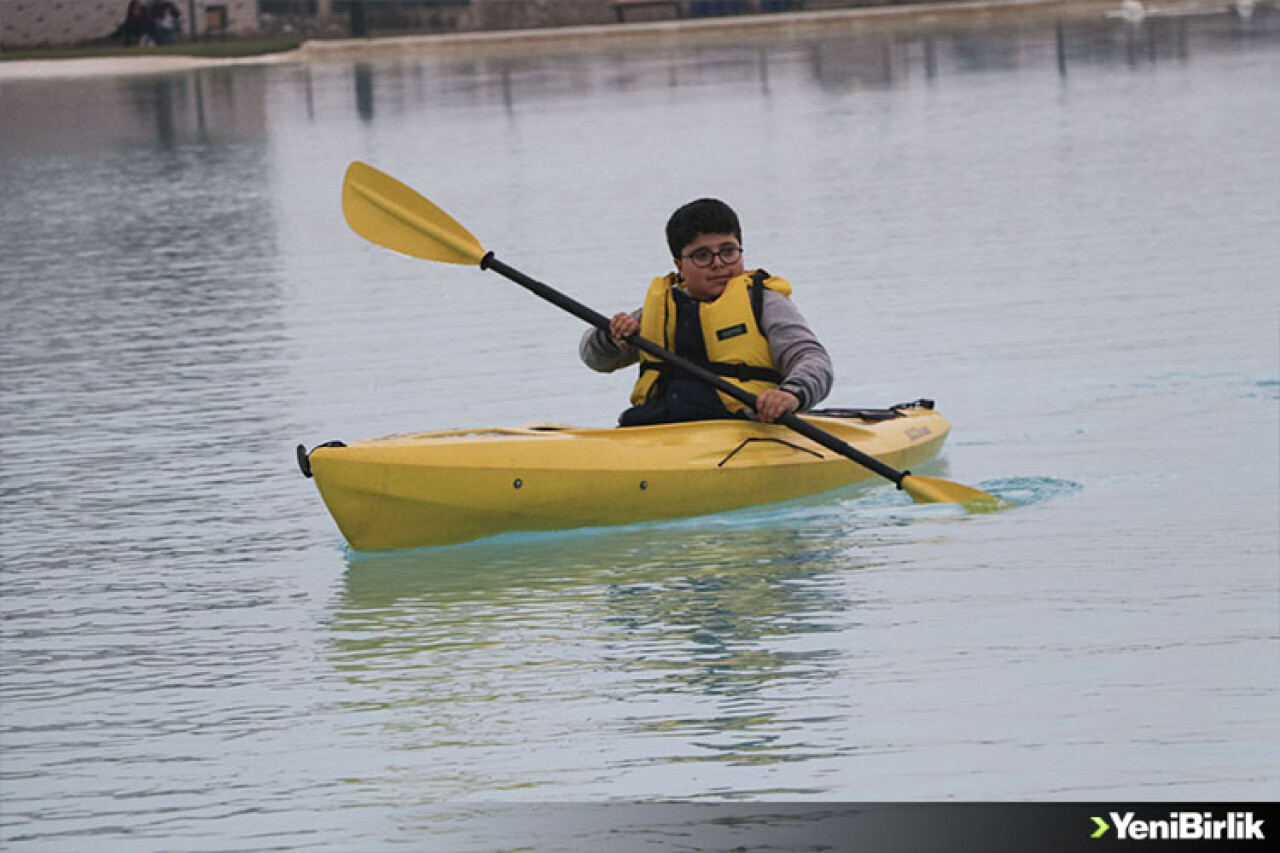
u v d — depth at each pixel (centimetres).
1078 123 4594
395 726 951
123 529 1427
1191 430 1577
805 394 1393
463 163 4400
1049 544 1252
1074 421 1639
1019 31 8581
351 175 1598
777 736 909
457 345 2205
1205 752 862
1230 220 2881
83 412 1909
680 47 8831
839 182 3694
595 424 1720
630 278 2630
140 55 9212
